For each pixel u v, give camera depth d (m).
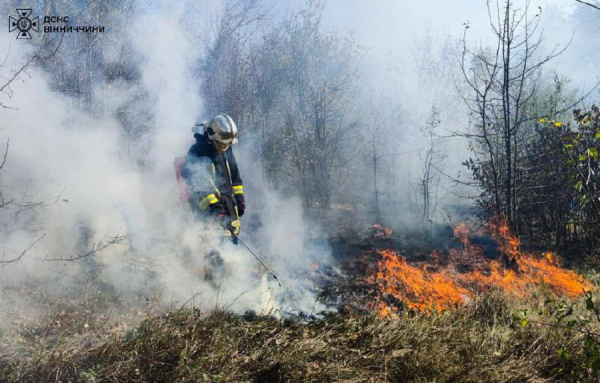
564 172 6.38
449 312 4.19
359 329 3.89
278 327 3.85
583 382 3.27
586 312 4.14
